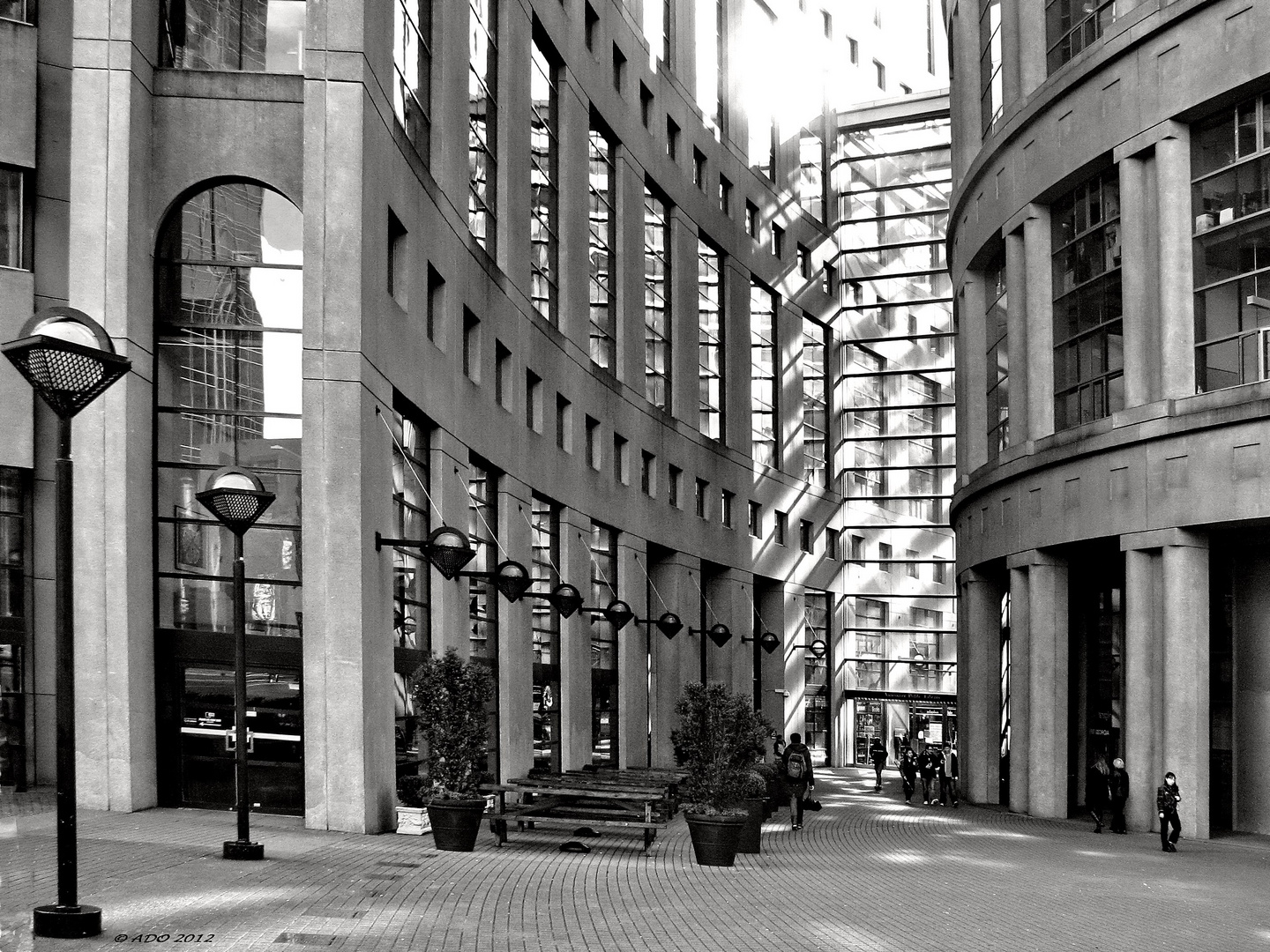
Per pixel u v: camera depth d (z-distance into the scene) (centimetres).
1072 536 3131
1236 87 2669
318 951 1058
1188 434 2758
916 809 3544
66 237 2109
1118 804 2848
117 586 1981
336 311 2061
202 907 1215
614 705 3947
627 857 1989
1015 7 3550
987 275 3972
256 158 2134
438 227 2573
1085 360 3197
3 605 2033
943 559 5969
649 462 4278
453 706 1925
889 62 6700
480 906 1372
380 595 2134
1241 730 2936
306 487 2036
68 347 1070
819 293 5925
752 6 5384
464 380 2739
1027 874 2023
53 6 2119
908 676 6053
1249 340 2680
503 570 2583
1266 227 2656
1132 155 2933
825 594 6025
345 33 2103
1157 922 1548
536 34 3431
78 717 1969
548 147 3516
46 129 2105
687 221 4634
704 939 1269
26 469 2052
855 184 6159
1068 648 3344
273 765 2069
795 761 2781
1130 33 2911
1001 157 3566
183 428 2117
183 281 2142
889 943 1302
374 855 1716
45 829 1711
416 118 2550
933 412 6028
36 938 1046
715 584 4931
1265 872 2178
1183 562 2777
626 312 4056
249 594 2105
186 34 2178
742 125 5206
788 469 5519
